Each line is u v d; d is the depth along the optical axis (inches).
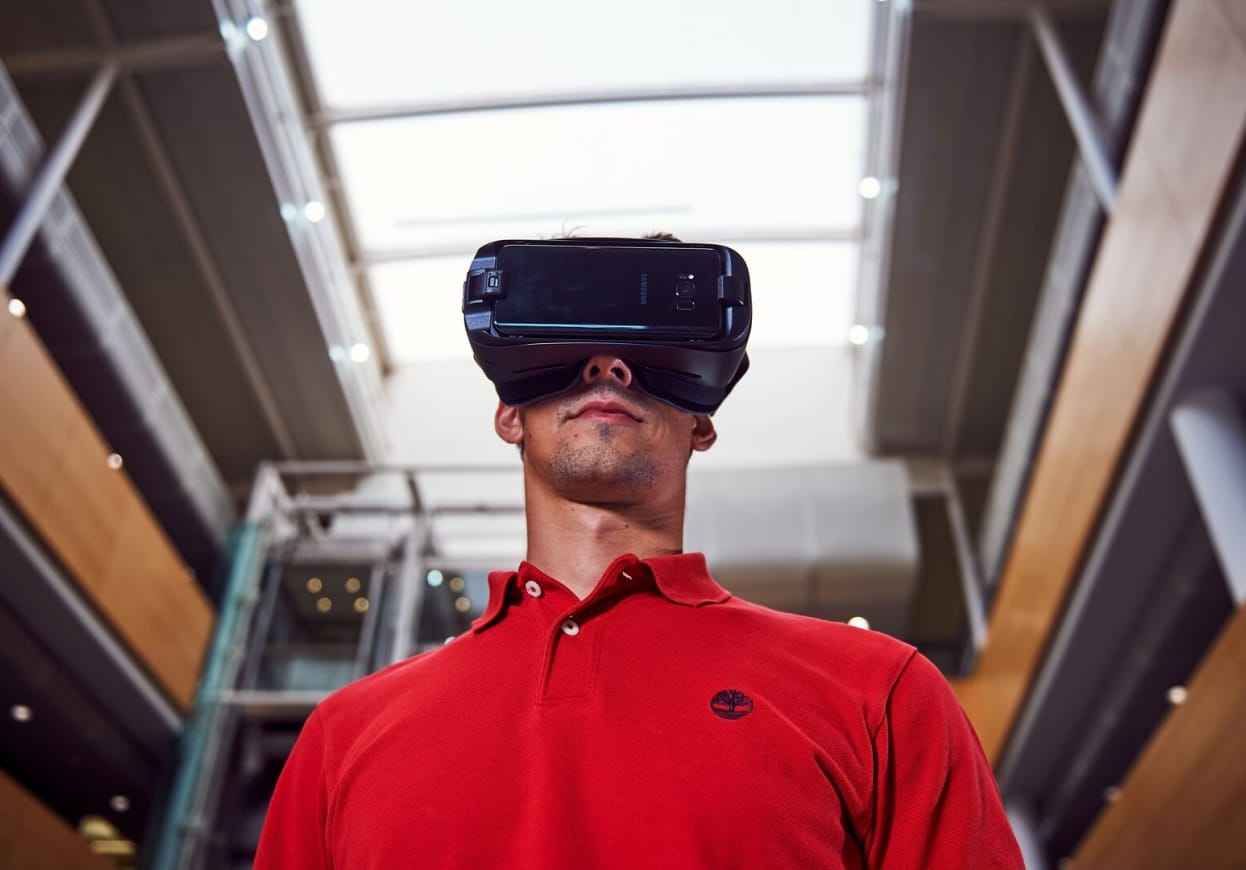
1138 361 394.9
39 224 473.4
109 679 532.4
